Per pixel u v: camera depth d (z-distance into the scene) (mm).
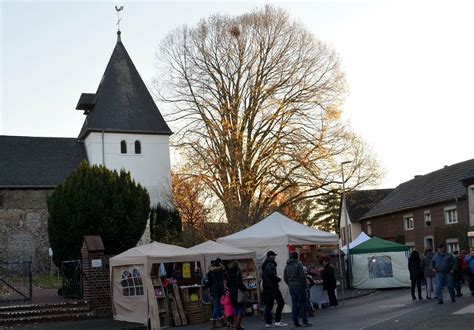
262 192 36781
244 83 38812
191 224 36156
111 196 23719
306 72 38656
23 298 21422
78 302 19938
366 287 29688
